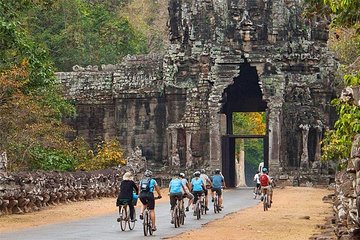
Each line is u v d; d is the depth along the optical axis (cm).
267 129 11688
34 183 7056
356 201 2806
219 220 6016
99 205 7869
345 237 3228
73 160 9875
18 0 8562
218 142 11706
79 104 12475
